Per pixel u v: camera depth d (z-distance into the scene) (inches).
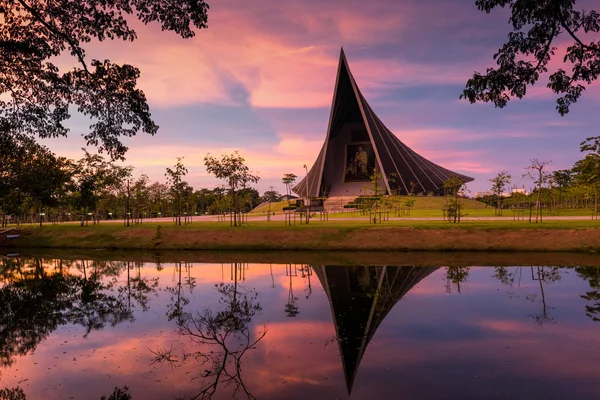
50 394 239.1
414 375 255.0
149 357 298.8
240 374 263.3
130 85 374.0
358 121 3582.7
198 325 382.9
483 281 565.9
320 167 3329.2
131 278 669.9
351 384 243.4
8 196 797.2
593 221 1125.7
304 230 1043.9
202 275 677.3
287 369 269.9
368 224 1190.9
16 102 368.2
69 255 1013.8
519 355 286.0
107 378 261.4
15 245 1230.3
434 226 1007.0
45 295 550.3
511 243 890.7
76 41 344.2
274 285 576.7
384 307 436.1
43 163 743.1
